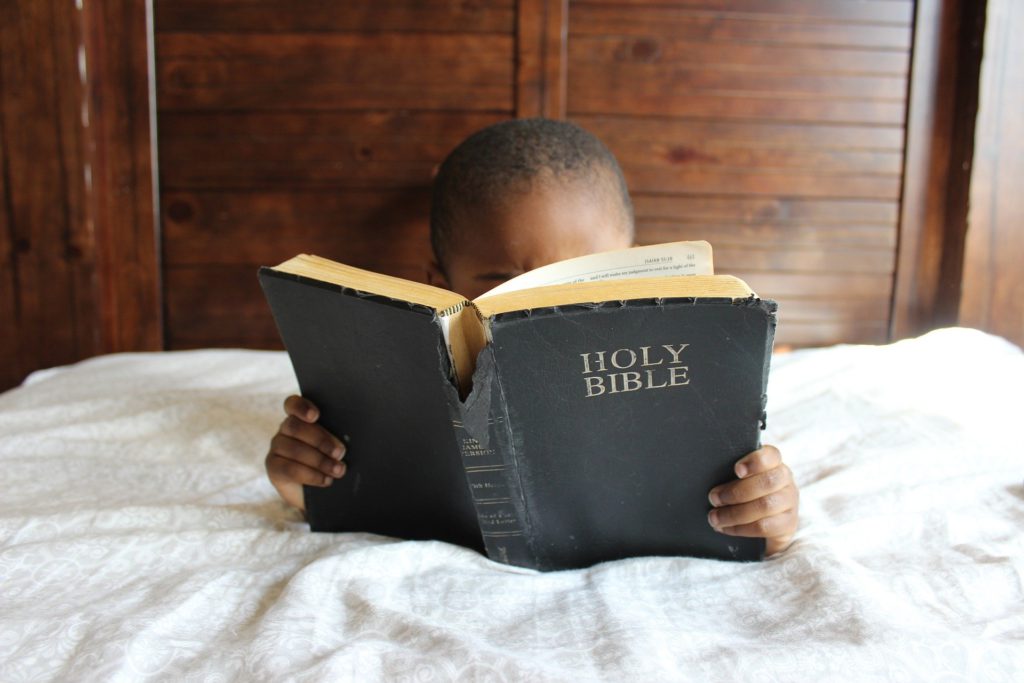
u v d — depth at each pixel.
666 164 1.37
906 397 0.98
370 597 0.51
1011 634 0.47
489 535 0.57
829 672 0.42
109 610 0.49
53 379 1.12
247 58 1.33
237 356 1.22
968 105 1.35
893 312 1.44
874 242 1.42
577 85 1.35
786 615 0.50
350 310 0.50
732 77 1.35
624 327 0.47
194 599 0.51
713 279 0.48
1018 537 0.60
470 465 0.53
